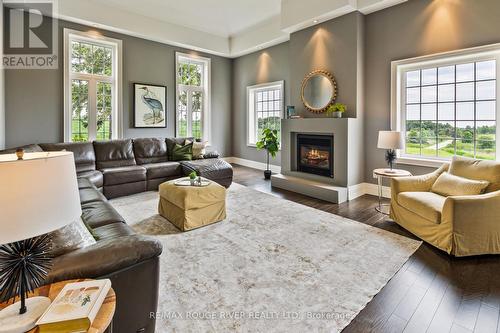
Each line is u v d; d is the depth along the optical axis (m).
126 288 1.37
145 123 6.18
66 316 0.90
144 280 1.43
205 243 2.81
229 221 3.43
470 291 2.03
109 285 1.12
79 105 5.45
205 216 3.29
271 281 2.14
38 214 0.84
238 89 7.68
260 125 7.27
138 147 5.41
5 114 4.62
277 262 2.43
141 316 1.44
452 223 2.48
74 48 5.34
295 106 5.48
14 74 4.69
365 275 2.23
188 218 3.13
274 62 6.59
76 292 1.04
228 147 7.93
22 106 4.79
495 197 2.51
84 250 1.33
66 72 5.15
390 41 4.34
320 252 2.61
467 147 3.82
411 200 2.99
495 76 3.53
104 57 5.70
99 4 5.21
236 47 7.14
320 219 3.52
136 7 5.43
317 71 5.00
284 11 5.23
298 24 5.03
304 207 4.04
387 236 2.98
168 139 5.87
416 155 4.31
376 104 4.57
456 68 3.86
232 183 5.63
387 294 1.99
